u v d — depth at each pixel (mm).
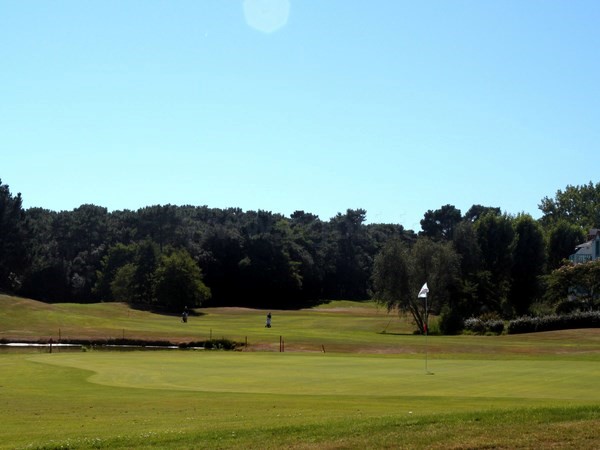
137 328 74938
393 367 34500
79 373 33438
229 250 141125
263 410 19734
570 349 50375
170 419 18141
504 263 102688
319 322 100438
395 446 12625
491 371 31562
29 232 127500
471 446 12484
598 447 12258
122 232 156375
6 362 39438
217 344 59469
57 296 138125
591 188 175750
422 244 88625
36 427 17312
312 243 158625
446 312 82312
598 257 95938
